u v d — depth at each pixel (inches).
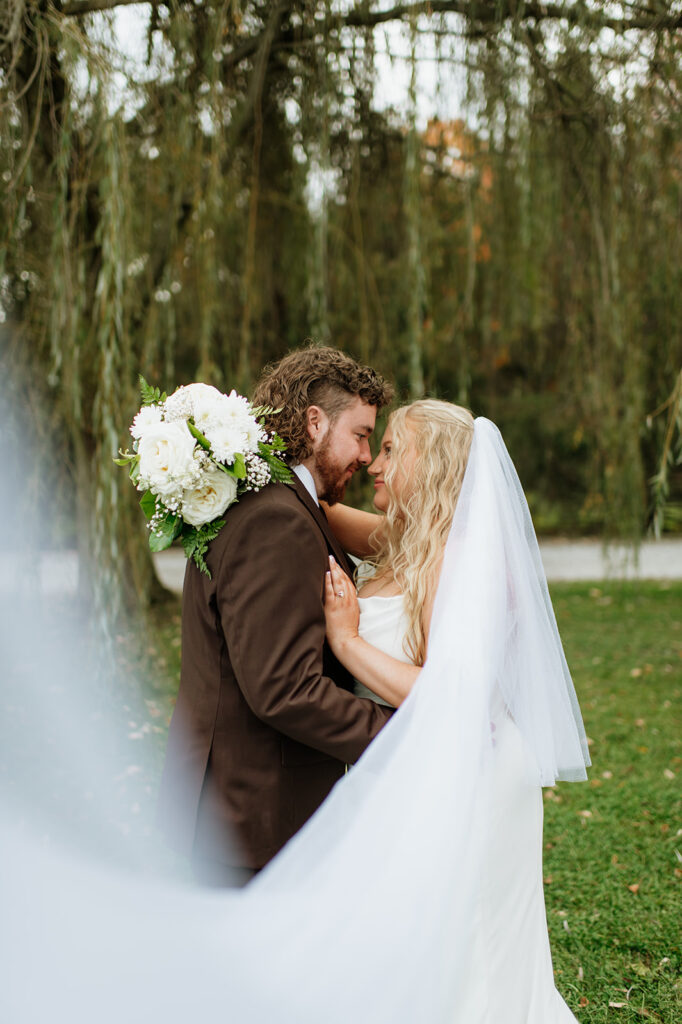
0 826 131.8
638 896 116.4
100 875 101.5
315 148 198.8
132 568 224.2
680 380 171.0
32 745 170.1
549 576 430.9
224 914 63.4
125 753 168.7
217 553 63.4
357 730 60.7
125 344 170.1
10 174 152.5
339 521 91.4
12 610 208.2
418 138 188.2
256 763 64.2
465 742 61.6
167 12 168.7
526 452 523.5
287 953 60.0
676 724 192.2
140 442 65.8
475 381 513.3
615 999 93.6
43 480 210.2
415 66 178.4
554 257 281.4
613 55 183.2
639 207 219.5
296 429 70.7
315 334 204.4
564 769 74.2
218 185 185.3
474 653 63.1
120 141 161.0
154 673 216.2
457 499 70.6
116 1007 62.8
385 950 58.8
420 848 60.1
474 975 61.4
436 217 273.0
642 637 284.2
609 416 269.0
